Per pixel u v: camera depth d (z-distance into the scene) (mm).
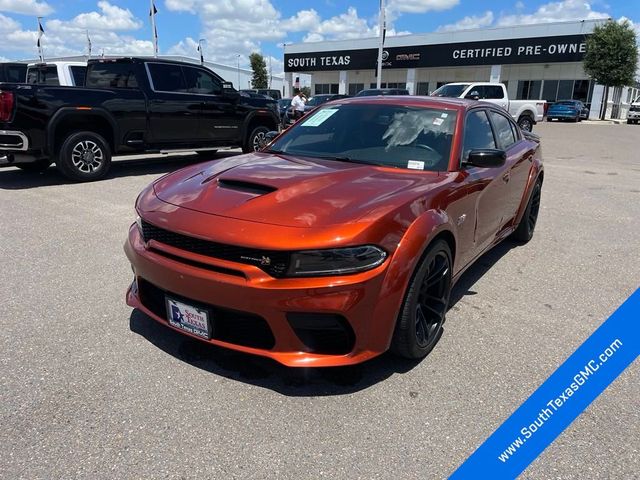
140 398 2602
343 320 2480
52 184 8109
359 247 2459
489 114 4480
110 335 3223
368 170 3309
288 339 2504
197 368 2879
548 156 13984
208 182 3088
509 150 4715
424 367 2979
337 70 44188
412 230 2705
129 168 9961
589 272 4703
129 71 8828
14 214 6219
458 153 3568
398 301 2629
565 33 34188
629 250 5414
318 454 2252
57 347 3066
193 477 2104
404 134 3727
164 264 2668
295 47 46156
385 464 2203
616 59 32906
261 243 2414
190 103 9367
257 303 2434
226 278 2480
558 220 6695
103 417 2451
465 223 3422
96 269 4391
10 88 7164
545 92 37344
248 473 2133
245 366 2906
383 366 2971
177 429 2385
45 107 7508
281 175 3105
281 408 2559
